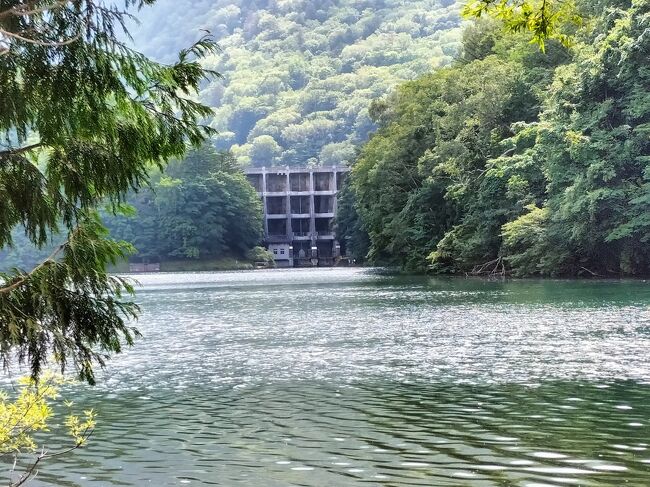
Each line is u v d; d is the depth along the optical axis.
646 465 9.91
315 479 9.66
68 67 6.69
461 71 75.62
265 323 31.72
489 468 9.91
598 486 9.05
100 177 7.05
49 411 7.60
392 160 78.69
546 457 10.36
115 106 7.04
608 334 23.31
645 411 13.03
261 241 174.88
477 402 14.12
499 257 64.50
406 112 83.00
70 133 6.94
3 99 6.58
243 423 13.02
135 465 10.55
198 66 7.20
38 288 6.73
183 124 7.32
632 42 48.88
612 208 50.81
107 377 18.56
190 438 12.05
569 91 52.38
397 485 9.31
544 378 16.44
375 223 85.12
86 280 7.04
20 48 6.59
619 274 55.88
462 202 70.19
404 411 13.52
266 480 9.68
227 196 147.62
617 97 52.38
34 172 6.88
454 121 69.44
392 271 91.38
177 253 143.00
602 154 51.25
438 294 44.62
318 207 191.88
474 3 8.23
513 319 28.73
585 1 58.94
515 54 70.00
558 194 54.06
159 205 142.75
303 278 82.31
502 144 61.84
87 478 9.98
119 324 7.13
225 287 67.12
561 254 55.50
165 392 16.34
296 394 15.53
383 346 22.77
